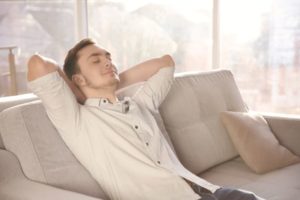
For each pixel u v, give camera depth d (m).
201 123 2.01
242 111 2.33
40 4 4.09
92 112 1.44
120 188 1.37
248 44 3.08
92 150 1.39
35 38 4.16
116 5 3.77
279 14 2.91
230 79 2.41
